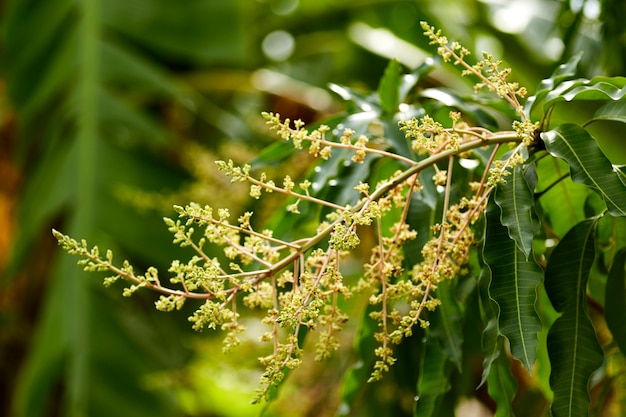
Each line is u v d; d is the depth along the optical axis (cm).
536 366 159
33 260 271
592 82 142
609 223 151
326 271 140
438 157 141
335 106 269
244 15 255
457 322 148
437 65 158
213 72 282
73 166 226
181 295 137
